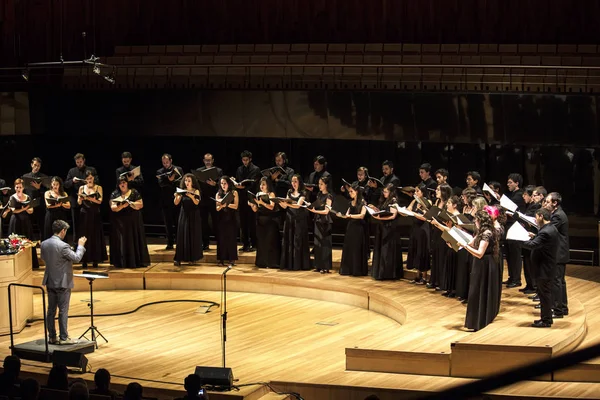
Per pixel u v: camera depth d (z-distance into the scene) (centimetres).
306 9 1369
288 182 1234
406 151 1277
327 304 1091
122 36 1453
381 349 774
